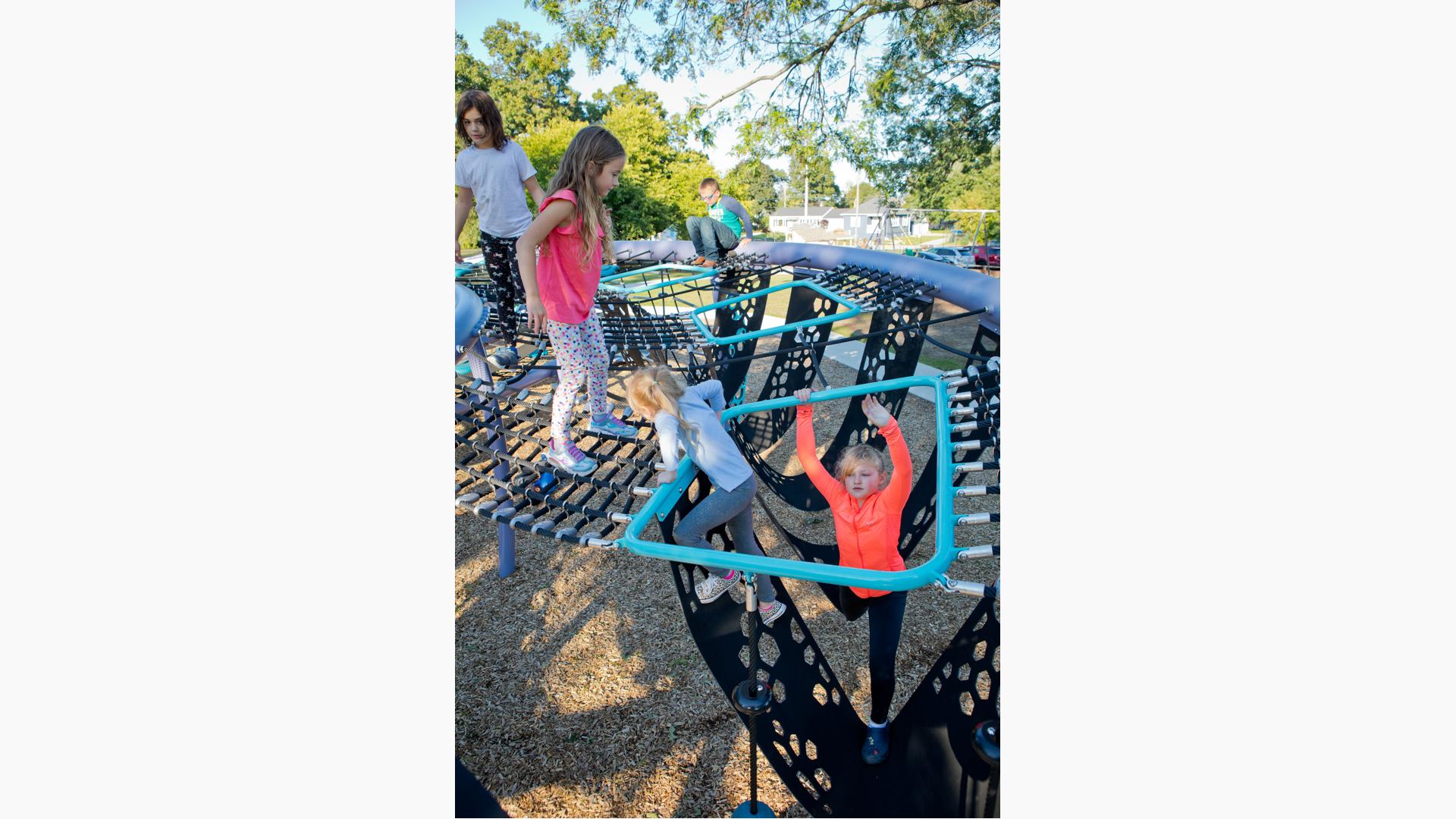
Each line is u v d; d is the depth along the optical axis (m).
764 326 10.79
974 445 2.84
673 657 4.21
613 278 8.16
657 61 11.63
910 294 5.08
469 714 3.84
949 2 9.93
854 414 5.74
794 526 5.70
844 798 2.92
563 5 11.46
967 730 2.58
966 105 10.68
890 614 3.06
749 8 11.03
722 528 3.13
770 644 4.10
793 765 3.00
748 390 8.80
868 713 3.67
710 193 8.18
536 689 4.01
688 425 2.99
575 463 3.29
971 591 2.12
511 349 4.52
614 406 3.99
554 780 3.41
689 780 3.38
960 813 2.62
